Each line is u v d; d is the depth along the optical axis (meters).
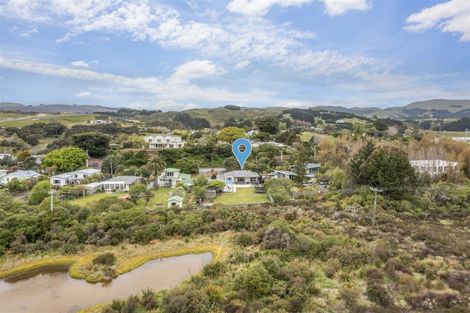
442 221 51.56
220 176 87.50
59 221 47.03
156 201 66.06
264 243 41.88
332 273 33.53
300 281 30.94
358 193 60.31
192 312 26.83
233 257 38.81
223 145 111.81
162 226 48.19
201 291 29.16
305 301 28.44
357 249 37.66
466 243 41.19
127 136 131.62
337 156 92.56
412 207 55.25
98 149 111.19
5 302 31.89
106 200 58.34
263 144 110.06
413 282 30.95
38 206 53.59
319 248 38.69
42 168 94.88
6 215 47.94
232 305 27.88
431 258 36.81
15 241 42.94
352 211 54.00
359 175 62.75
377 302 28.36
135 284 34.97
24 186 76.31
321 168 87.44
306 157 98.19
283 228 43.62
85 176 87.06
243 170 90.25
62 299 32.28
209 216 51.59
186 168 93.88
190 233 47.97
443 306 27.55
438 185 65.62
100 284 35.25
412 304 27.77
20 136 143.00
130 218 48.84
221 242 45.25
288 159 98.88
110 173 93.19
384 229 46.34
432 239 42.38
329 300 28.73
